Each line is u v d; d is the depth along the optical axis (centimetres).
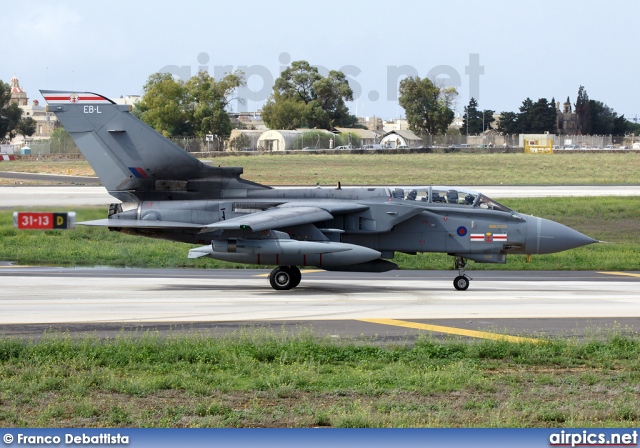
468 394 4556
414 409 4247
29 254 11412
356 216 8944
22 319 6475
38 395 4356
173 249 12469
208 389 4481
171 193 9244
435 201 9081
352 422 3950
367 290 8806
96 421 3991
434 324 6588
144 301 7625
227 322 6531
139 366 4988
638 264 11819
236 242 8369
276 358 5206
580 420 4109
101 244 12875
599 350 5572
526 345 5569
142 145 9206
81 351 5184
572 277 10506
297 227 8788
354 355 5369
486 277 10406
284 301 7794
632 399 4475
